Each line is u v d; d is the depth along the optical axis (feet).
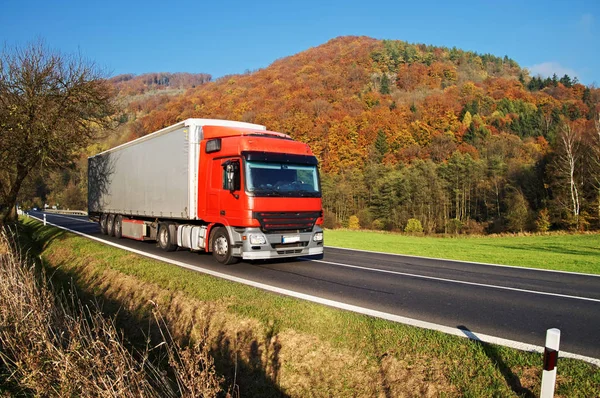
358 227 181.78
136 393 13.53
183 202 39.42
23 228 88.53
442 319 19.71
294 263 38.01
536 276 33.53
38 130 56.90
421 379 14.73
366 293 25.22
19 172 62.69
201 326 22.21
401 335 17.15
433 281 29.96
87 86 60.03
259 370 18.31
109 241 56.24
